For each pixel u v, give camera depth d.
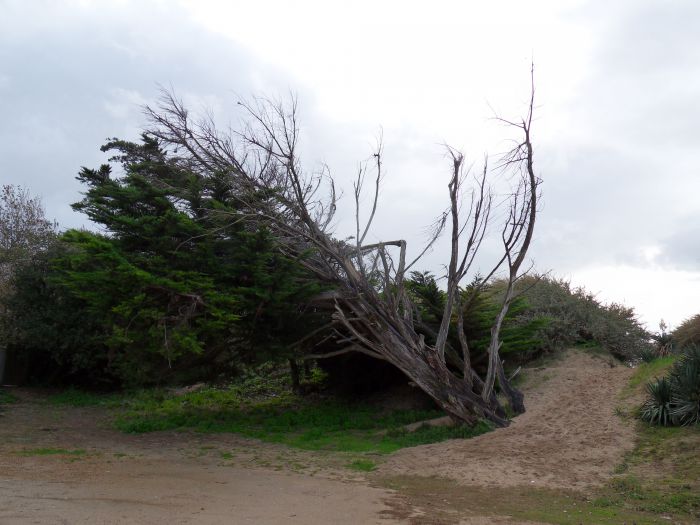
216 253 16.81
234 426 18.09
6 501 7.87
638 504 9.44
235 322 16.53
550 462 12.17
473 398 16.08
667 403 13.08
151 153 18.84
